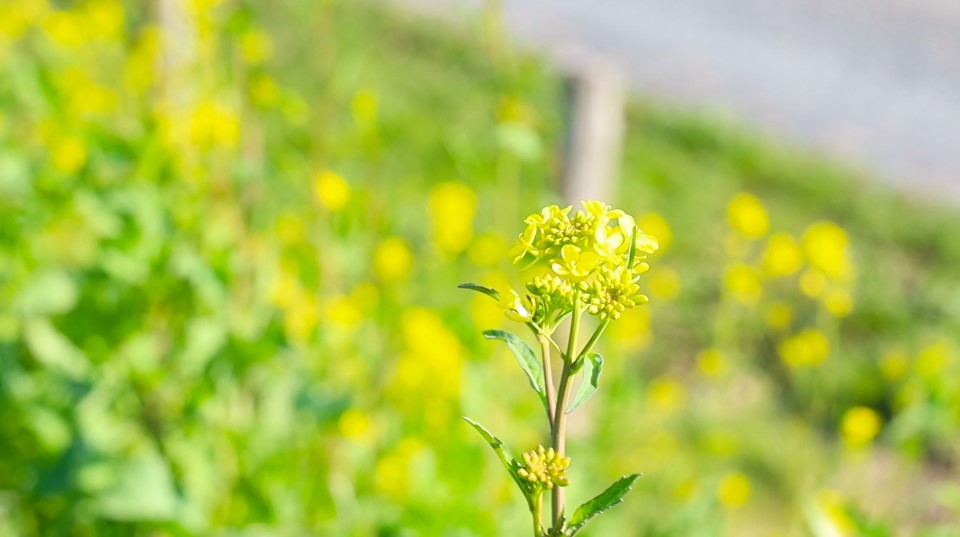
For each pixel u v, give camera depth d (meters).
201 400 3.27
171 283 3.36
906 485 4.86
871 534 3.04
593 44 10.95
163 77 3.97
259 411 3.47
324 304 3.77
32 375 3.37
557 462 1.49
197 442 3.25
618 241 1.50
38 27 4.66
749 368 6.02
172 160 3.63
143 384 3.25
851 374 6.15
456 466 3.48
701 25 11.84
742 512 5.00
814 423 5.74
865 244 8.41
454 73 9.43
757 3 12.62
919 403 4.11
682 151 9.26
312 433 3.36
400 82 9.01
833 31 12.15
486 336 1.53
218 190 3.73
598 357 1.51
